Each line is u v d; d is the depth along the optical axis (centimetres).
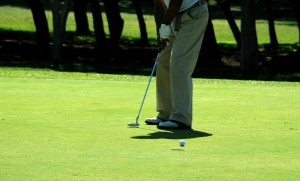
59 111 1903
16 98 2177
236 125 1730
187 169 1177
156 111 1959
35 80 2838
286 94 2478
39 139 1449
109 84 2736
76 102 2112
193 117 1877
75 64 5656
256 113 1955
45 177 1099
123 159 1254
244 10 5603
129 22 11519
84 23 9200
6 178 1087
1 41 7544
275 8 13412
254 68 5612
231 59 6819
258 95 2433
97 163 1214
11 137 1470
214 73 5397
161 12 1877
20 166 1179
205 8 1780
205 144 1436
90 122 1720
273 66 6381
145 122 1772
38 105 2016
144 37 8600
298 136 1552
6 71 4028
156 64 1812
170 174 1134
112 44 7025
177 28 1769
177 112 1700
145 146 1397
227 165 1217
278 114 1936
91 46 7462
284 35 10438
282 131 1627
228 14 7662
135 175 1123
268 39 9862
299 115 1914
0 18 11012
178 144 1430
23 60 5872
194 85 2853
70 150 1333
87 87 2583
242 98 2331
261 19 12606
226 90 2609
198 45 1781
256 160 1266
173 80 1744
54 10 5541
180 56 1750
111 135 1530
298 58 6625
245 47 5619
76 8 9162
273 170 1180
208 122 1786
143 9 13638
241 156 1304
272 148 1394
